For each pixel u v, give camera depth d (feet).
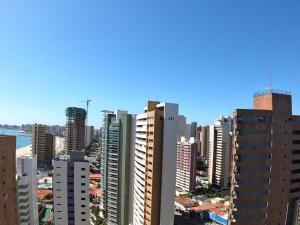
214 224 645.92
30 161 485.15
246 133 289.33
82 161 508.53
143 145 455.22
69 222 504.43
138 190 476.95
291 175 304.30
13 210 259.60
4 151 245.45
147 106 468.75
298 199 309.42
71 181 500.74
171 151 415.85
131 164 580.71
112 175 614.75
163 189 414.82
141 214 456.86
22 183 459.32
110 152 619.67
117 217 608.60
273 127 295.28
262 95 309.63
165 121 412.16
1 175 240.94
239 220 289.94
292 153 304.30
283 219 302.25
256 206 292.61
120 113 632.38
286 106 302.25
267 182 295.07
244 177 289.33
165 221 417.28
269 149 294.46
